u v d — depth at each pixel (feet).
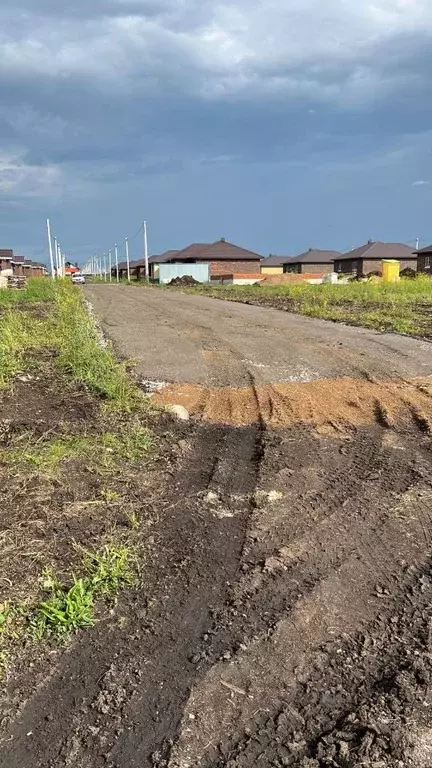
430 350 28.35
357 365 25.16
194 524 11.56
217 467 14.42
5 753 6.70
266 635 8.36
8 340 27.20
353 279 167.12
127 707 7.25
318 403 19.81
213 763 6.45
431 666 7.66
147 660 8.00
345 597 9.18
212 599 9.23
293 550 10.53
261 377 23.27
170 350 28.86
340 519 11.67
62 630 8.62
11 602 9.15
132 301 65.87
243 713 7.09
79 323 32.37
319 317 43.73
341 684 7.47
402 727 6.72
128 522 11.61
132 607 9.12
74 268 360.69
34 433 16.10
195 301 65.57
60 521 11.54
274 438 16.49
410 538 10.89
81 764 6.53
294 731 6.81
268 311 49.67
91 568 10.04
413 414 18.56
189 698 7.32
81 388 20.75
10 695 7.50
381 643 8.15
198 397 20.65
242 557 10.34
